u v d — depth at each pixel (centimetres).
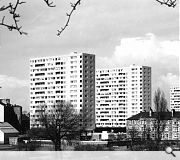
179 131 18638
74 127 11144
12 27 512
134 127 17400
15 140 15238
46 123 11138
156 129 14050
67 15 588
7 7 509
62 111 11694
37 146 9300
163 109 13300
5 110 18725
